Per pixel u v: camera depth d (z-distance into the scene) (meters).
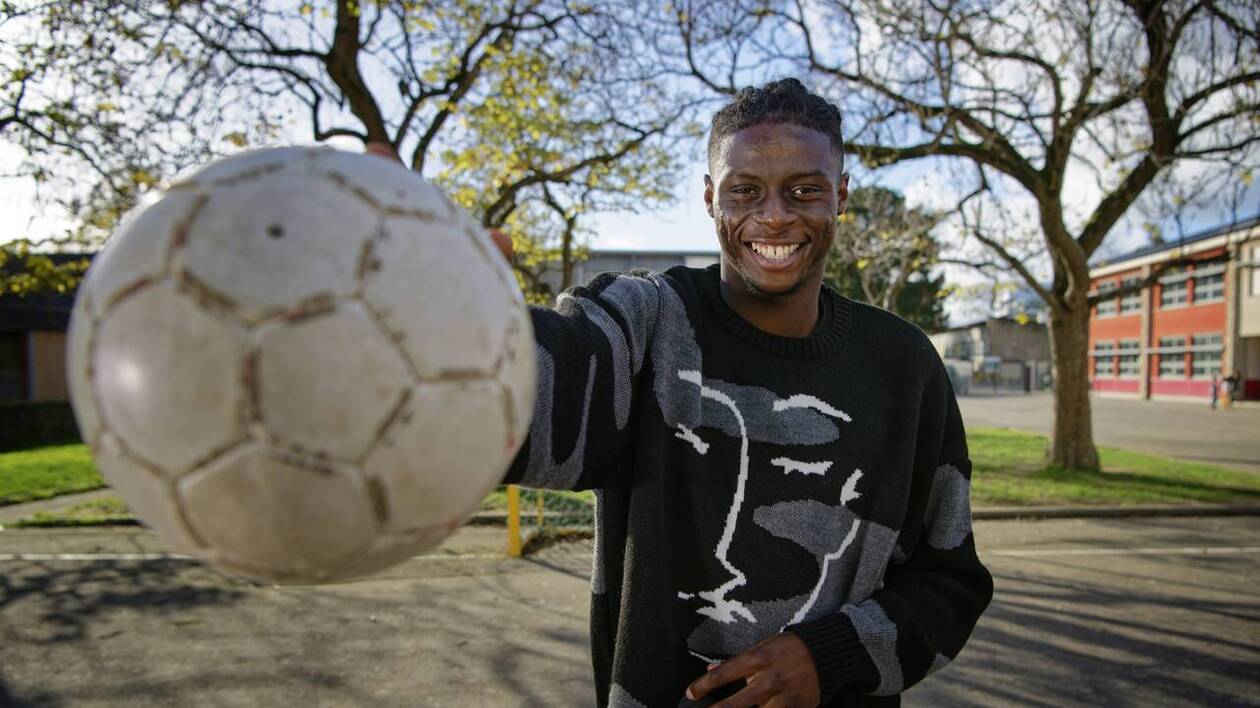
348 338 0.67
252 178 0.73
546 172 8.70
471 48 8.20
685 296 1.42
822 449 1.37
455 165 7.77
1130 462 11.29
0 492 9.35
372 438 0.68
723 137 1.42
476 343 0.75
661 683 1.27
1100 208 10.07
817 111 1.38
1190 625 4.64
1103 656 4.17
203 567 5.98
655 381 1.33
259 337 0.65
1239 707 3.59
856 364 1.44
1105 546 6.58
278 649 4.27
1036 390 46.09
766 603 1.33
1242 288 29.33
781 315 1.42
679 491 1.34
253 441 0.66
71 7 7.06
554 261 12.75
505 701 3.64
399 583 5.52
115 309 0.69
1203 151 8.98
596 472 1.27
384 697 3.67
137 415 0.68
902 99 8.69
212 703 3.61
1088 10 7.92
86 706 3.58
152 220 0.71
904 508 1.43
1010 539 6.84
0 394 19.25
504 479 1.12
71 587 5.45
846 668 1.26
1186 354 32.12
